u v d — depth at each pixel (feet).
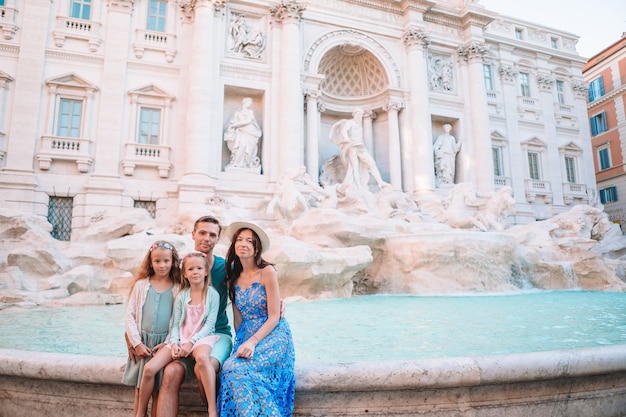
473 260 49.24
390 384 10.46
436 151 92.12
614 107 122.62
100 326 26.25
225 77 76.43
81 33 71.82
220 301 12.08
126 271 44.80
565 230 68.03
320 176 85.81
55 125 68.74
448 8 94.99
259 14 80.48
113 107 71.46
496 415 10.99
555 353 11.25
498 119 101.35
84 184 68.08
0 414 11.78
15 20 69.21
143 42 75.15
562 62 113.39
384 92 89.35
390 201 70.08
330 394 10.64
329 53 88.17
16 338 22.03
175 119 74.90
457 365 10.62
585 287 55.67
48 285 40.86
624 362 11.43
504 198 67.87
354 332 23.61
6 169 64.39
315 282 43.04
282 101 77.10
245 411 9.22
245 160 75.77
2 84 66.49
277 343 10.51
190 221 55.77
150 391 10.06
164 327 11.07
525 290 52.47
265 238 11.85
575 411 11.45
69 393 11.43
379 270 52.03
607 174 124.67
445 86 95.25
